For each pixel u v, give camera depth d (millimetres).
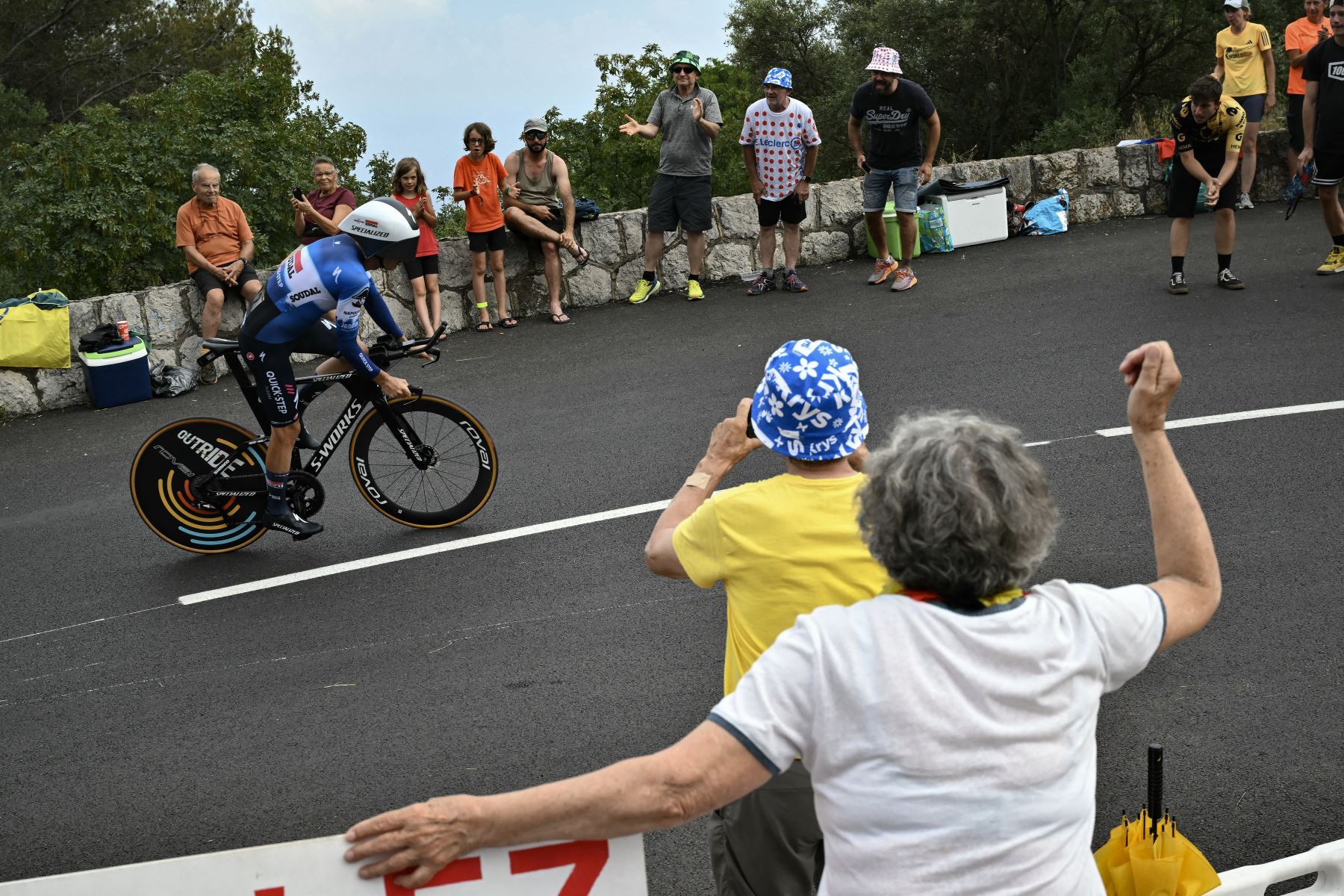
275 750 4320
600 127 20891
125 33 33062
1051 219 11977
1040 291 9961
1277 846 3482
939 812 1584
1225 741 4004
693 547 2406
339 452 7727
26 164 16297
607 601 5316
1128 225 12055
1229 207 9203
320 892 1790
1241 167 12227
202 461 6098
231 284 9719
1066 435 6875
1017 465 1719
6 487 7684
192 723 4555
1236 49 12016
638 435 7520
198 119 17062
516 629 5117
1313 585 4984
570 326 10398
